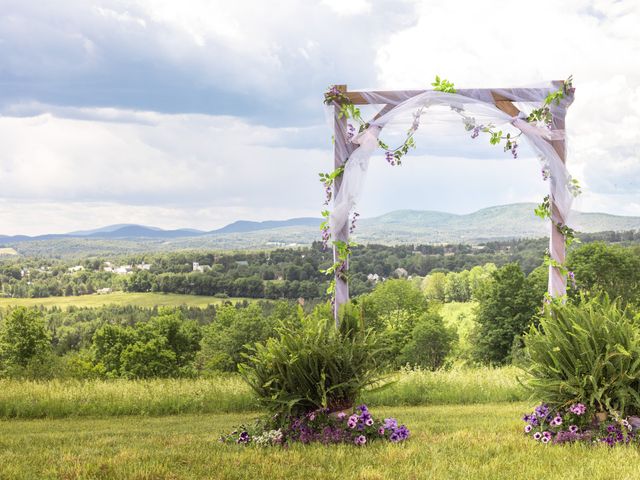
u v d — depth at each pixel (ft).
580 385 22.03
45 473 18.16
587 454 19.71
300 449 21.47
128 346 184.34
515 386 44.37
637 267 154.81
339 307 26.43
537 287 162.81
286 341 24.18
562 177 26.94
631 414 22.04
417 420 32.14
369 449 21.53
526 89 27.20
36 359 182.29
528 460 19.21
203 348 231.09
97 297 337.52
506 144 27.58
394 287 193.26
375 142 26.63
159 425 35.29
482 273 263.29
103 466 19.07
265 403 24.36
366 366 24.39
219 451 21.66
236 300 292.40
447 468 18.34
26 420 39.99
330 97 26.81
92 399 43.19
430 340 179.93
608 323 22.31
